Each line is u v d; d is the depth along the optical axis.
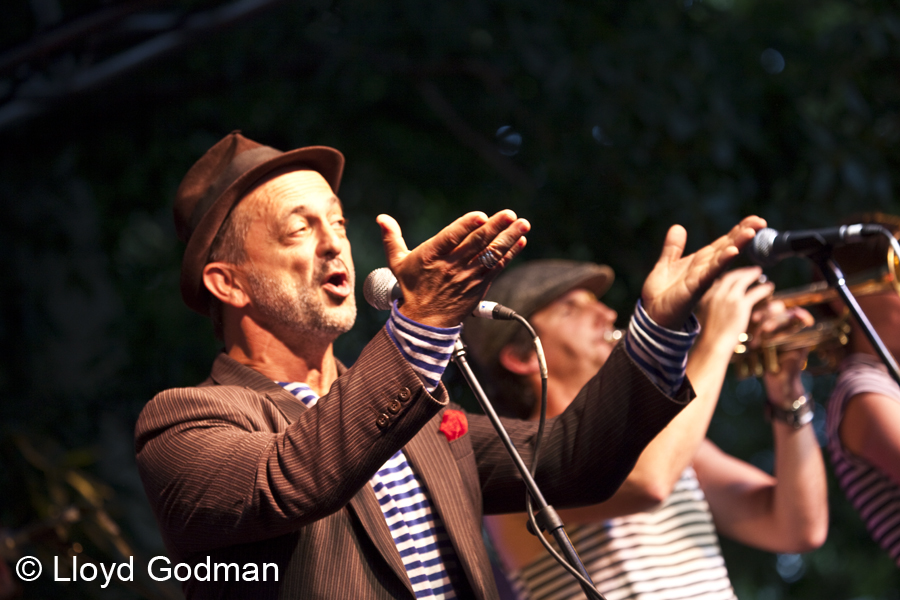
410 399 2.42
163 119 9.20
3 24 7.69
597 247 8.33
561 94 8.11
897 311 4.35
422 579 2.79
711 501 4.68
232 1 7.17
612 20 8.51
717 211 7.88
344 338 9.48
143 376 9.06
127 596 5.77
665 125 7.71
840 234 3.30
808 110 8.43
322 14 8.75
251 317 3.14
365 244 12.12
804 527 4.34
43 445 6.59
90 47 7.16
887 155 8.34
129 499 8.21
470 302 2.48
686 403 2.95
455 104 9.68
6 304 9.12
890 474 4.14
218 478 2.54
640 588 3.82
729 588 4.04
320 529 2.69
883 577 12.44
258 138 9.59
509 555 4.22
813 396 10.05
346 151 9.95
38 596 5.54
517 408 4.29
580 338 4.28
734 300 3.98
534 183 9.14
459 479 3.01
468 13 8.27
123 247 10.30
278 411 2.87
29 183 9.17
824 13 9.38
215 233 3.18
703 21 8.78
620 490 3.64
